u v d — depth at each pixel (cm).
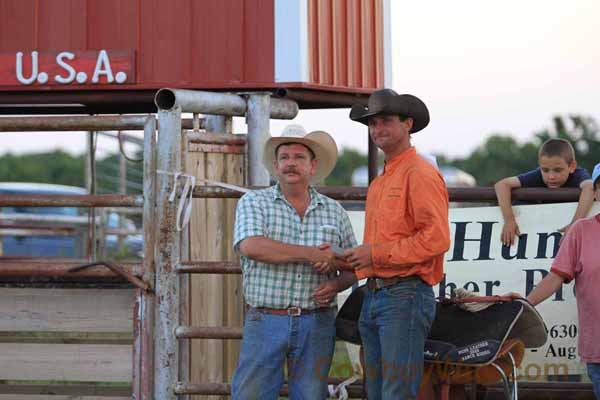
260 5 1588
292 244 1214
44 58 1620
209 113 1477
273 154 1255
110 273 1388
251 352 1222
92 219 2089
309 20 1595
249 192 1251
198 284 1463
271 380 1227
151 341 1395
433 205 1125
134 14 1617
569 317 1413
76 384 1529
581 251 1242
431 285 1161
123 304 1420
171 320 1387
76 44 1623
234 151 1532
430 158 1351
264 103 1551
